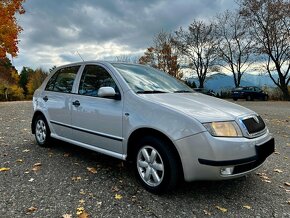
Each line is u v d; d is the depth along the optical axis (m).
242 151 3.25
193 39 40.09
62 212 3.09
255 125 3.61
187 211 3.20
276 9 30.52
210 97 4.34
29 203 3.29
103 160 4.96
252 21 32.50
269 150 3.69
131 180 4.04
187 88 4.84
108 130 4.09
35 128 6.01
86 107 4.46
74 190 3.67
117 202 3.36
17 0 18.08
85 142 4.60
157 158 3.56
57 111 5.17
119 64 4.62
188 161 3.23
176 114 3.36
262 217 3.14
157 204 3.34
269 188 3.94
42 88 5.90
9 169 4.41
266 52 32.50
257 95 31.08
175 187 3.48
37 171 4.35
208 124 3.21
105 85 4.32
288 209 3.34
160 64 41.28
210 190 3.79
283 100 33.03
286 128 9.18
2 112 12.56
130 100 3.86
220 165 3.13
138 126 3.63
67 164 4.71
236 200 3.53
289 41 31.45
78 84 4.86
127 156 3.88
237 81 38.97
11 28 17.95
